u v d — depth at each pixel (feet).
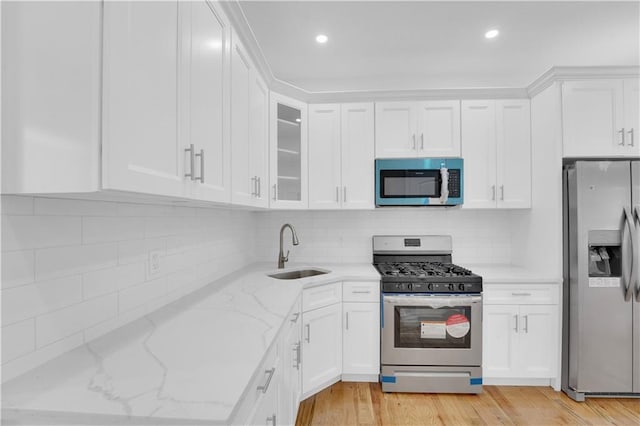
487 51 8.46
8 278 2.81
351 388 7.99
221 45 4.79
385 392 7.83
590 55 8.66
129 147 2.72
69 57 2.56
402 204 8.87
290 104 8.58
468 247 10.07
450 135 8.90
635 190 7.20
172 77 3.43
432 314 7.84
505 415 6.92
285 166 8.66
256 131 6.75
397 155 8.96
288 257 10.25
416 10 6.81
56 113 2.60
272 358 3.91
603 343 7.30
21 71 2.67
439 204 8.82
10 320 2.83
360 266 9.49
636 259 7.08
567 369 7.64
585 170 7.28
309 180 9.07
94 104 2.52
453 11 6.86
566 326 7.66
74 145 2.56
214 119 4.52
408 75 9.80
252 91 6.45
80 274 3.57
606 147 7.71
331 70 9.47
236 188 5.44
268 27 7.40
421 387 7.80
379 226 10.21
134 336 3.91
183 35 3.66
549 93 8.04
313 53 8.54
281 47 8.24
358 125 9.05
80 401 2.52
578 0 6.49
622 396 7.45
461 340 7.79
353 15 7.00
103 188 2.53
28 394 2.62
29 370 2.99
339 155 9.07
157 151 3.14
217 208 7.23
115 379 2.86
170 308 5.11
